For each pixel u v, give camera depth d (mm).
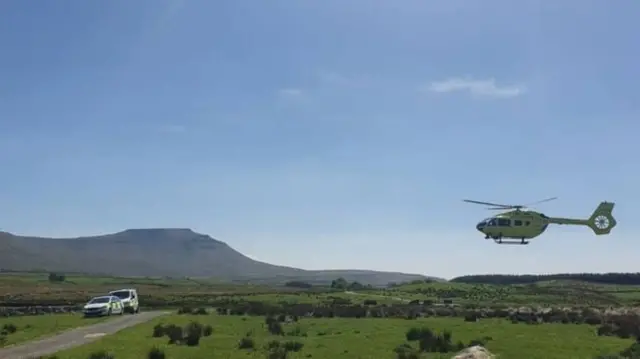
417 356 34344
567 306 105188
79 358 31578
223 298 125688
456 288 169250
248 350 36719
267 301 107938
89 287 196625
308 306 85500
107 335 43219
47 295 130375
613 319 61969
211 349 36844
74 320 58406
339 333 47906
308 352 36688
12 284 187500
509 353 36906
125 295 72000
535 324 57781
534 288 176000
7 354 33781
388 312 74000
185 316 65188
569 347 39719
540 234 63156
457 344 39156
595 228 68250
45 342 39625
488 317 67688
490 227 63500
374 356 35188
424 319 64062
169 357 33375
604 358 34750
